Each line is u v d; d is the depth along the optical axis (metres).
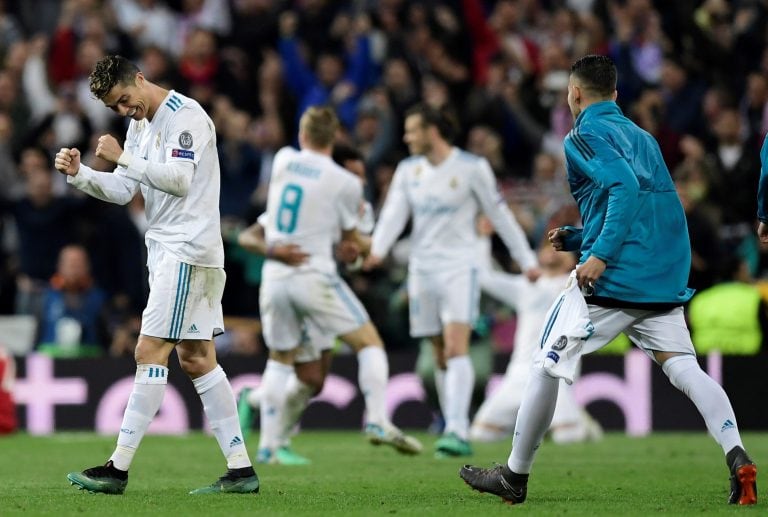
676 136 54.28
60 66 64.25
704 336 45.53
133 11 66.81
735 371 44.12
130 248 54.09
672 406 44.34
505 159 58.62
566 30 61.81
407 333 47.97
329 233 31.98
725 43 59.69
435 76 61.31
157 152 22.25
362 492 23.72
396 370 45.75
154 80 60.38
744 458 21.20
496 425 41.47
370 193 52.78
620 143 21.42
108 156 21.45
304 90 62.91
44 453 35.34
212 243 22.48
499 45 62.38
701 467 30.39
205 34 62.62
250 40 66.00
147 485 25.36
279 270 31.75
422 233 35.50
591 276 20.88
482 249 41.59
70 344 48.62
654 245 21.56
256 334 48.91
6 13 70.12
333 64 61.62
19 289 52.03
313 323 32.09
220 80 63.16
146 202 22.73
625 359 44.75
